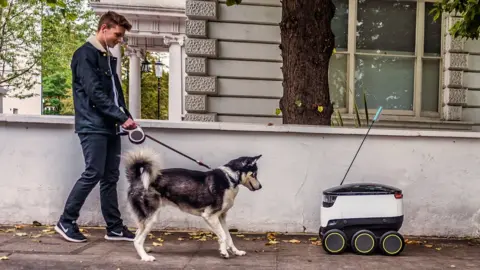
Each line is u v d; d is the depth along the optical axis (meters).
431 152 5.15
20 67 21.19
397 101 8.59
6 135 5.06
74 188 4.33
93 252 4.02
